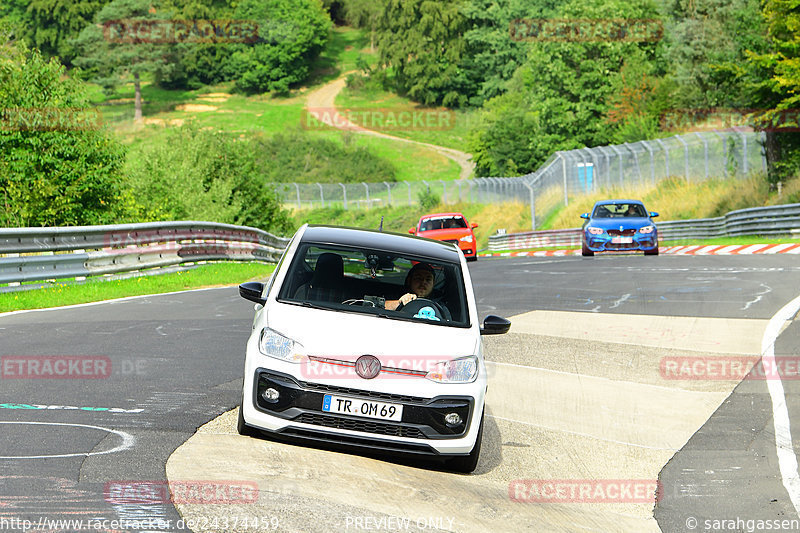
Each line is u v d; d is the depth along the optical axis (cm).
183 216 8906
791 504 1373
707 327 2962
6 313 3012
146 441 1438
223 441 1474
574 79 18488
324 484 1300
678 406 2019
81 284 3991
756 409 1967
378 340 1462
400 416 1424
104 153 6969
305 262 1650
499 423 1872
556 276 4928
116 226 4428
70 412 1598
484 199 18400
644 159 12294
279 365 1440
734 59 10744
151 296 3825
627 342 2747
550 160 15325
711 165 10969
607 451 1698
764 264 4975
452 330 1549
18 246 3638
